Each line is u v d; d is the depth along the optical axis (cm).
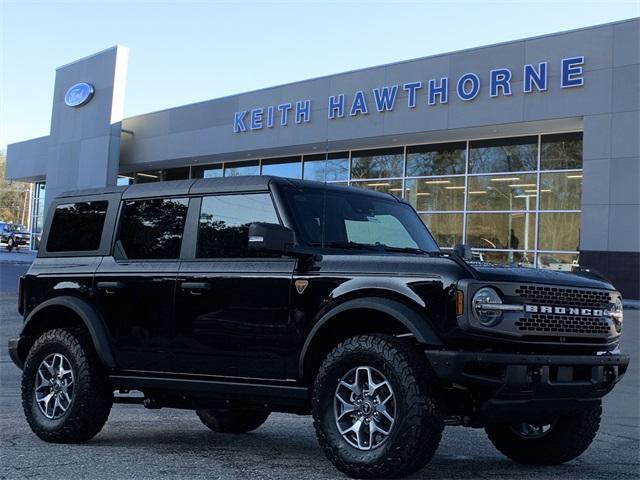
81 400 591
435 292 449
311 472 501
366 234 568
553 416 503
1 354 1172
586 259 2103
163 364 562
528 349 459
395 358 446
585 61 2123
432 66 2444
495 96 2288
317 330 481
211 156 3266
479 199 2511
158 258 586
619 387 957
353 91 2661
